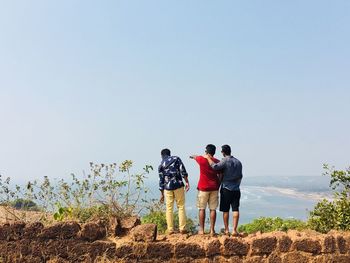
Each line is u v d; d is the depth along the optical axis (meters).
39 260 5.40
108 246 5.56
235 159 6.51
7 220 5.97
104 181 6.62
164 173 6.61
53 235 5.48
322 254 5.95
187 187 6.54
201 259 5.72
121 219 6.26
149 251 5.64
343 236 6.07
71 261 5.46
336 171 8.41
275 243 5.88
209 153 6.59
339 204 7.96
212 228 6.43
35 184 6.46
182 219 6.51
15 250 5.37
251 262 5.76
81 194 6.54
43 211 6.48
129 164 6.80
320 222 8.07
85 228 5.58
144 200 6.91
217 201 6.55
